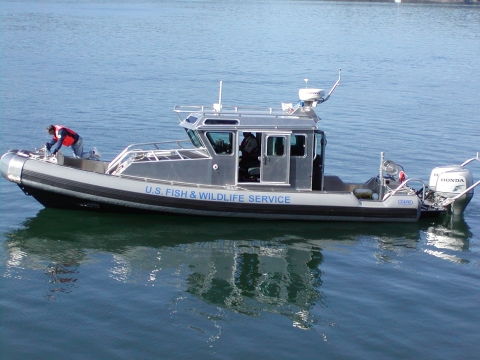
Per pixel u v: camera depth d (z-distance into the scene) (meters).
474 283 11.53
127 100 27.77
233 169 13.69
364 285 11.38
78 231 13.38
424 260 12.52
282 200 13.70
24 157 13.63
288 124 13.57
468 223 14.66
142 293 10.86
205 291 11.02
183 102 27.62
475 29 74.88
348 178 17.80
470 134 23.77
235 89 31.06
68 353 9.05
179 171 13.66
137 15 80.94
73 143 14.40
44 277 11.34
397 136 23.14
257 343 9.42
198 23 71.25
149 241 13.04
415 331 9.84
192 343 9.38
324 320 10.12
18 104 26.20
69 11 85.00
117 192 13.38
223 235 13.45
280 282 11.45
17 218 14.04
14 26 59.84
